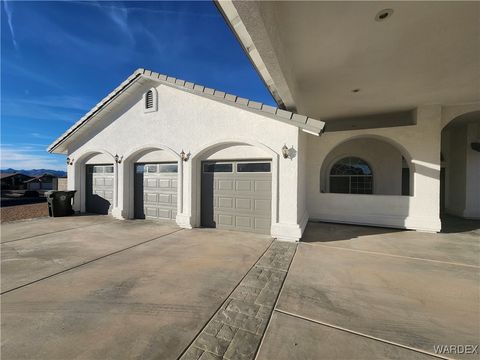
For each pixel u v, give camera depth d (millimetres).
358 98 7004
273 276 3973
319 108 7988
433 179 7199
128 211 8906
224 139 6832
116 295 3324
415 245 5734
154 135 8172
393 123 9227
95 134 9656
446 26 3785
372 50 4500
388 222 7594
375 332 2564
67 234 6637
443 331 2582
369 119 9320
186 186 7480
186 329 2615
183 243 5805
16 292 3387
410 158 7496
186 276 3951
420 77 5602
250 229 6875
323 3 3301
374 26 3803
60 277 3883
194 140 7359
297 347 2346
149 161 8531
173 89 7805
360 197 8016
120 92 8438
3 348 2322
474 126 9102
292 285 3656
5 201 18406
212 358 2209
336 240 6141
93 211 10320
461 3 3287
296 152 6043
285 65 4391
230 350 2307
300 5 3344
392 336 2502
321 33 3977
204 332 2568
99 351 2291
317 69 5242
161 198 8453
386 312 2939
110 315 2861
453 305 3098
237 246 5578
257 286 3619
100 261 4602
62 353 2270
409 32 3955
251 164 6867
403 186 11047
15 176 41688
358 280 3834
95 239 6141
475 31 3904
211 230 7117
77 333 2541
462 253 5160
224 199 7262
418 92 6484
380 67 5148
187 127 7500
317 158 8625
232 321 2760
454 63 4957
